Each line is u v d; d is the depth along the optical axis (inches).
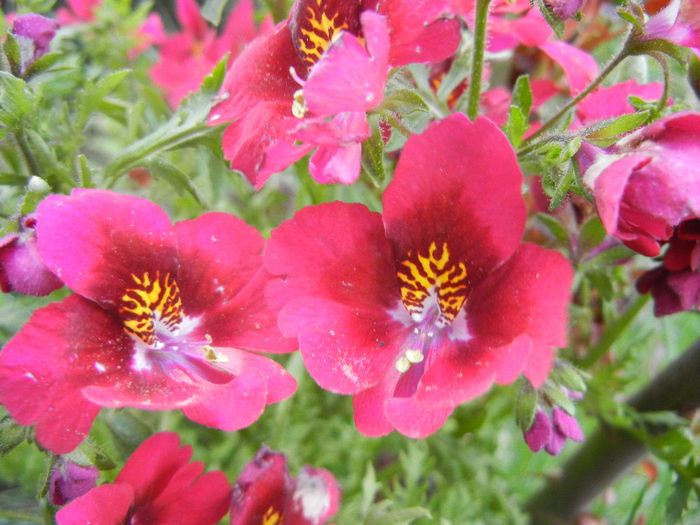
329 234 3.5
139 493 3.8
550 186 3.7
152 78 7.8
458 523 6.8
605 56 6.5
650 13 4.0
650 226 3.2
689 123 3.1
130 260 3.6
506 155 3.2
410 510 5.5
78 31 7.1
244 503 4.1
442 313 3.7
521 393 4.2
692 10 3.6
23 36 4.4
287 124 3.6
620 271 6.1
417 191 3.4
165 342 3.9
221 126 4.8
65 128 5.3
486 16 3.8
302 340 3.5
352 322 3.6
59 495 3.8
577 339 6.4
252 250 3.8
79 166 4.2
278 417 6.2
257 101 3.7
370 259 3.6
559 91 6.1
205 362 3.9
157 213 3.6
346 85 3.1
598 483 6.7
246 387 3.6
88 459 3.8
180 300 3.9
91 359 3.6
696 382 5.6
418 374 3.7
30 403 3.4
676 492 5.5
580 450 6.7
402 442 6.9
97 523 3.5
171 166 4.9
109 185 5.0
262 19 7.1
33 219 3.7
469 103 4.0
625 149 3.3
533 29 4.8
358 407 3.6
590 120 4.4
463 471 7.1
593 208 4.5
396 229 3.5
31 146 4.5
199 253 3.8
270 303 3.6
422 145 3.2
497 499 7.2
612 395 6.4
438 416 3.3
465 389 3.3
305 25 3.8
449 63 5.1
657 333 7.5
